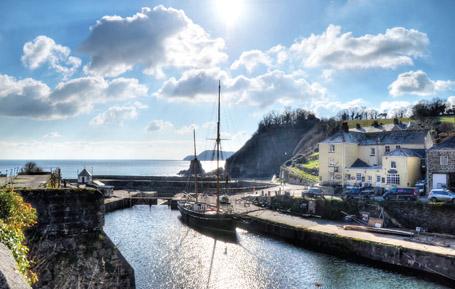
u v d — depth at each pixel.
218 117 57.62
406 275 30.30
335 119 145.00
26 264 8.98
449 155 45.53
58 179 21.38
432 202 40.66
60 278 13.44
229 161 171.75
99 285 13.96
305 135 155.75
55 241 13.86
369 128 72.44
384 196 47.50
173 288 27.64
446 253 29.97
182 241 42.19
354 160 63.22
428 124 86.44
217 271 31.72
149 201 76.19
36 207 13.80
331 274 30.73
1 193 11.07
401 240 35.25
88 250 14.29
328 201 48.50
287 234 43.16
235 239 43.38
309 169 87.50
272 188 77.12
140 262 33.78
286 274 30.94
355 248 35.56
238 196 73.06
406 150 55.09
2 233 8.36
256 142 172.38
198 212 51.84
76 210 14.45
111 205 66.25
